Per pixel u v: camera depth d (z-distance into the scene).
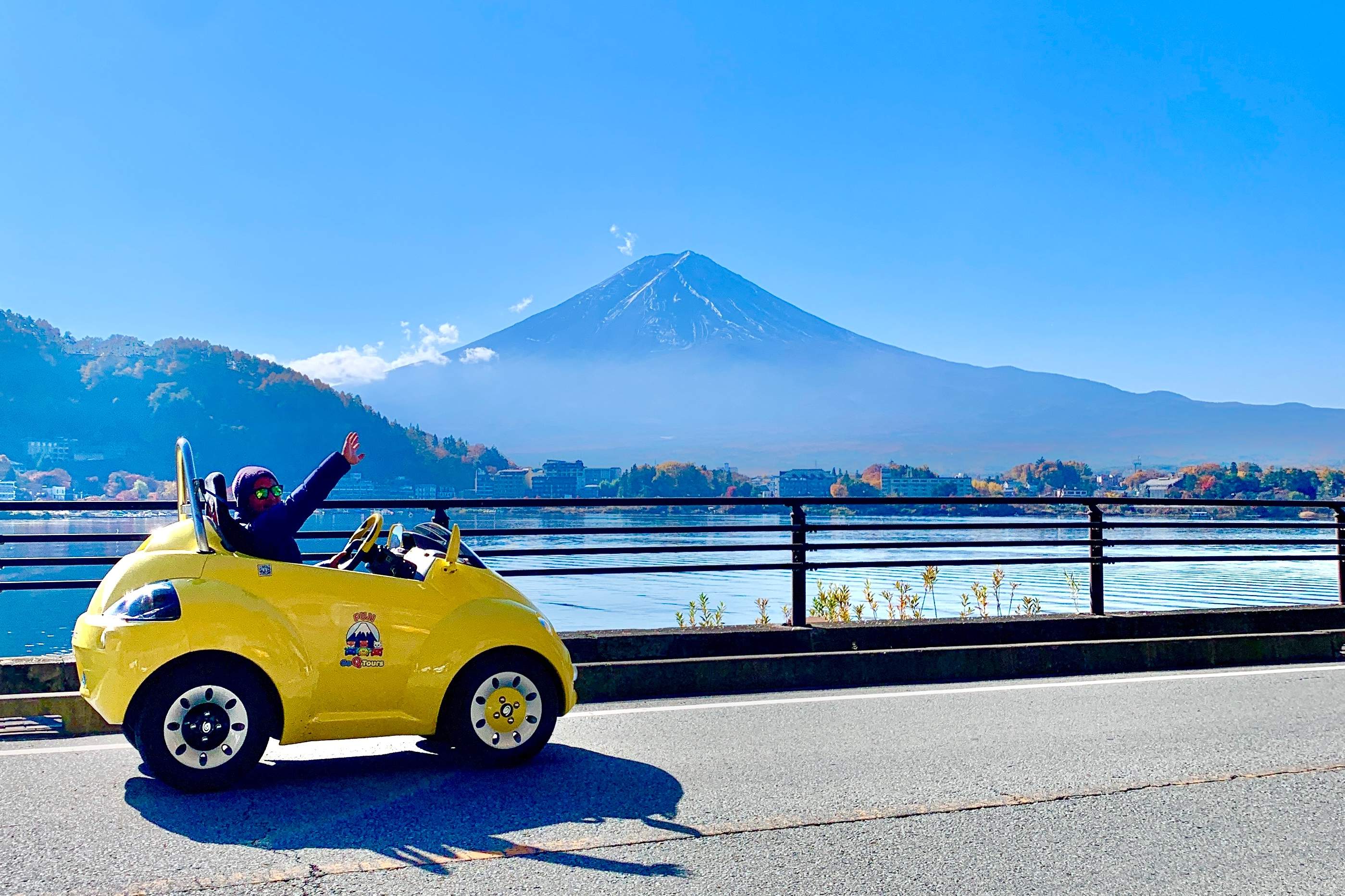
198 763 5.01
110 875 3.92
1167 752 6.10
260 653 5.05
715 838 4.47
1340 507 11.59
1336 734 6.59
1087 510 10.30
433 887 3.84
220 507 5.31
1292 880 4.07
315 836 4.41
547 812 4.81
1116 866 4.20
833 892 3.88
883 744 6.27
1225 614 10.28
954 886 3.95
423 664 5.43
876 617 13.51
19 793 5.03
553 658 5.67
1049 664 9.09
